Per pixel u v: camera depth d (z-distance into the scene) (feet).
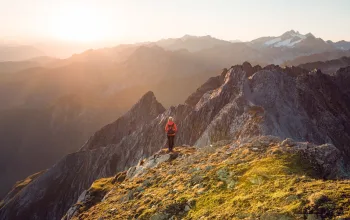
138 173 89.71
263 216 36.45
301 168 52.03
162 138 339.57
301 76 412.77
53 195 451.12
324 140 250.57
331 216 33.04
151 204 56.80
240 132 202.80
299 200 37.47
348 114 404.77
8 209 461.37
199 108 299.58
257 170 52.06
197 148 99.71
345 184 39.96
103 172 397.39
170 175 70.44
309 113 294.46
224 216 40.78
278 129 205.67
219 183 53.11
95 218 65.72
